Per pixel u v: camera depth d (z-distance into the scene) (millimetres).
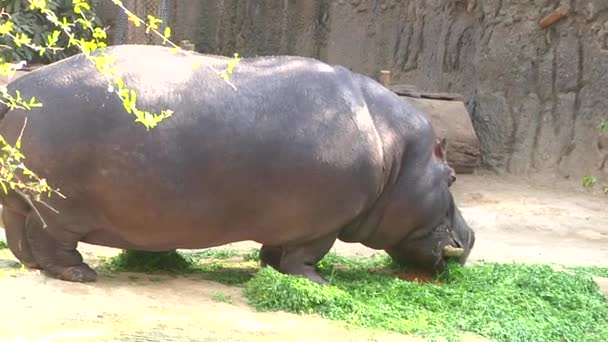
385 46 34812
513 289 12695
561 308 12398
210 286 12234
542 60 29781
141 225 11656
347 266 14508
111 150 11258
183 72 11805
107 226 11734
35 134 11242
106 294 11172
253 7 38906
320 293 11242
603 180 27500
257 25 38844
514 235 21156
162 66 11828
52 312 10172
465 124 28375
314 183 11883
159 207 11492
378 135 12633
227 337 9812
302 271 12492
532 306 12047
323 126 11977
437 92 31938
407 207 12977
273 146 11711
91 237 11883
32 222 11688
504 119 30188
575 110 28969
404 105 13250
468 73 31812
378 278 13188
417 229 13172
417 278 13555
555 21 29359
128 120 11297
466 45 31906
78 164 11289
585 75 28875
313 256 12609
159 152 11336
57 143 11219
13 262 12938
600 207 25172
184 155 11430
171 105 11477
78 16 28078
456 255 13336
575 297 12648
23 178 11289
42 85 11469
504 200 25391
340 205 12172
